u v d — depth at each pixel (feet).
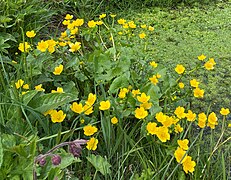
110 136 2.52
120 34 3.58
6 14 3.62
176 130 2.51
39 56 2.92
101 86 2.73
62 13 4.34
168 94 2.82
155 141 2.48
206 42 4.11
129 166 2.39
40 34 3.85
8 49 3.50
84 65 2.96
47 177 2.02
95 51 3.07
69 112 2.62
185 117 2.69
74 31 3.24
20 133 2.33
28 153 2.12
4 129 2.31
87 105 2.52
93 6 4.44
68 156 2.15
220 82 3.48
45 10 3.80
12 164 2.06
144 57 3.27
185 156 2.25
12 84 2.65
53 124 2.54
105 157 2.39
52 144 2.43
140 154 2.54
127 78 2.77
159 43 4.06
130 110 2.61
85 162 2.49
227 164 2.60
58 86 2.90
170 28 4.35
